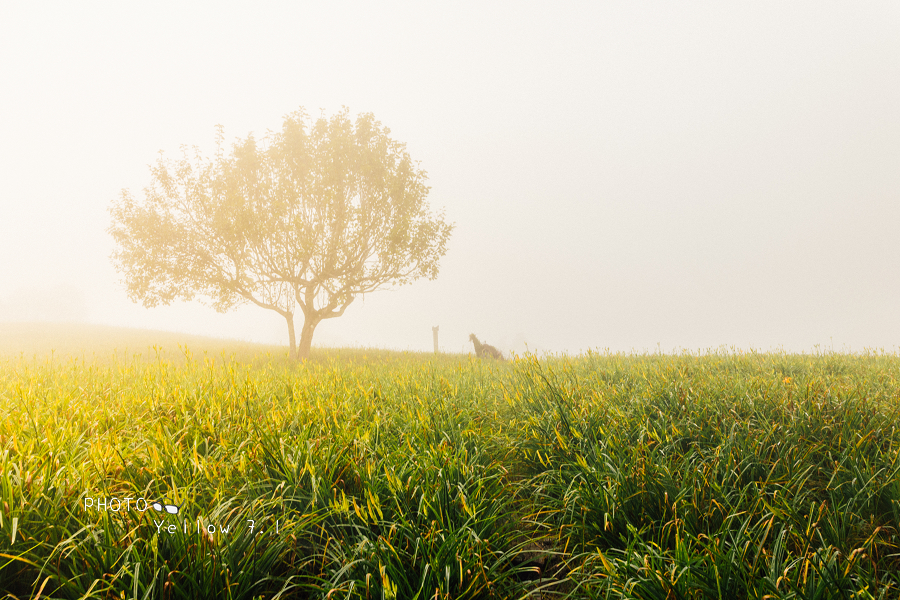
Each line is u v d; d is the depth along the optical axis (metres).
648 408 4.59
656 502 2.75
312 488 2.73
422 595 1.95
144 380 5.98
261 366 11.73
